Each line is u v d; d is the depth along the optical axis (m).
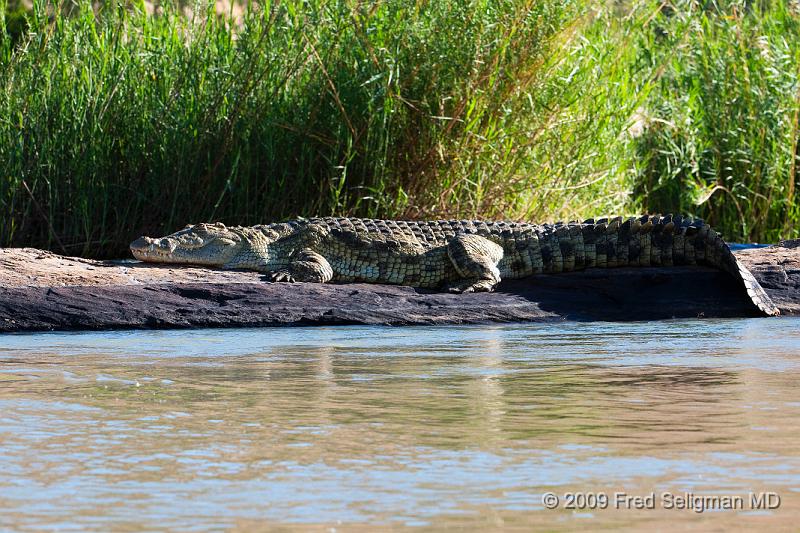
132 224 34.56
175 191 34.03
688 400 13.36
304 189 34.97
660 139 46.81
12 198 33.38
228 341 20.83
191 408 12.95
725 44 44.75
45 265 26.95
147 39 36.00
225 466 9.95
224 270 28.97
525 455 10.34
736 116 44.50
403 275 29.47
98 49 35.56
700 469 9.71
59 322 23.11
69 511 8.48
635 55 41.94
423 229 30.34
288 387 14.59
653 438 11.04
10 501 8.78
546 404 13.16
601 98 37.69
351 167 34.84
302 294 25.67
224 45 35.47
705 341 20.62
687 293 27.53
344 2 34.53
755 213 44.09
